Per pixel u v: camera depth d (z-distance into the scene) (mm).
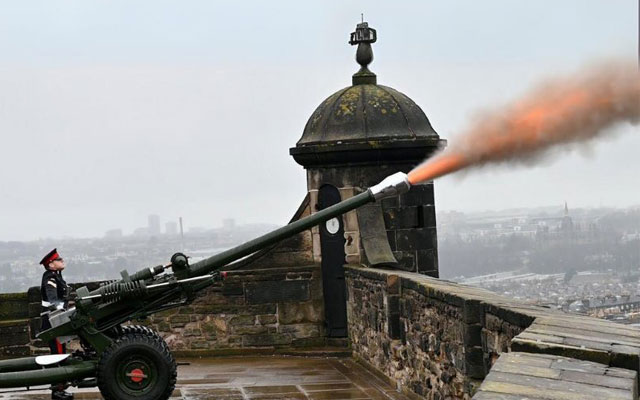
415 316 11547
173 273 10305
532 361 5668
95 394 12609
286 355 15484
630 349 5812
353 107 15492
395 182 9867
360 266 15047
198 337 15680
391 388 12570
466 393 9305
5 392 12641
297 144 15719
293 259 15625
